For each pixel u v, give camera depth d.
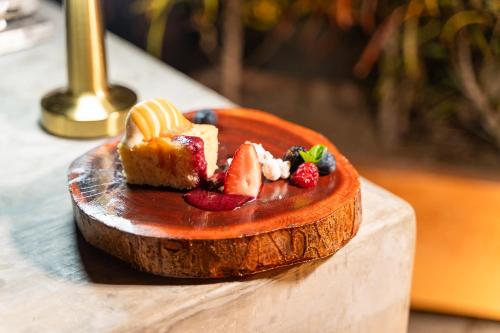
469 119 1.61
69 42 1.09
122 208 0.88
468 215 1.40
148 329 0.83
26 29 1.30
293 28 1.71
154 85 1.21
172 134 0.91
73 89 1.10
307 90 1.69
